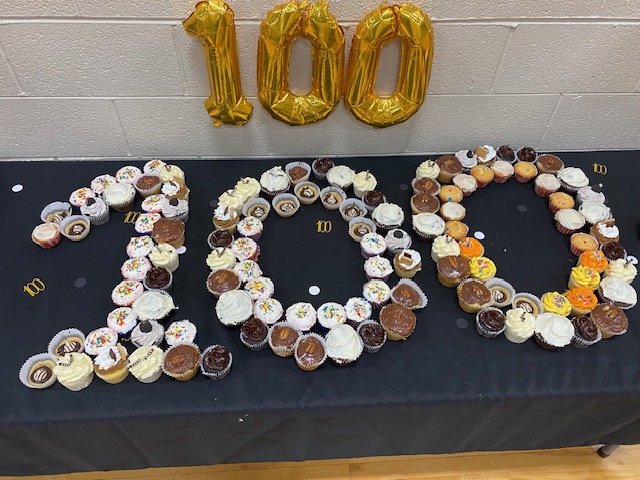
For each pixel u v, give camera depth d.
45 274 1.88
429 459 2.19
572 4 1.82
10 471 1.77
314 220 2.10
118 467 1.83
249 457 1.86
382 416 1.68
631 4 1.84
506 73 2.03
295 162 2.23
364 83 1.91
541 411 1.73
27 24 1.74
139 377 1.61
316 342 1.70
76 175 2.18
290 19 1.70
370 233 1.99
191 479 2.10
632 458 2.20
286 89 1.96
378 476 2.14
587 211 2.10
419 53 1.82
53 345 1.70
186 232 2.03
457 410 1.68
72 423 1.56
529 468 2.17
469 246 1.97
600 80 2.08
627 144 2.38
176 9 1.74
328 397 1.63
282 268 1.94
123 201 2.04
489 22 1.86
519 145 2.34
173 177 2.11
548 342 1.72
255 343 1.69
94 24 1.76
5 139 2.12
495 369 1.71
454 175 2.21
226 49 1.76
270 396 1.62
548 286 1.93
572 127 2.27
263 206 2.11
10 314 1.78
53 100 1.99
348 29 1.85
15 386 1.61
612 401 1.70
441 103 2.13
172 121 2.11
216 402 1.60
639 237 2.08
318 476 2.13
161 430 1.64
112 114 2.05
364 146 2.28
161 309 1.75
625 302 1.84
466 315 1.84
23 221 2.02
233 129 2.15
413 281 1.92
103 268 1.91
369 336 1.71
